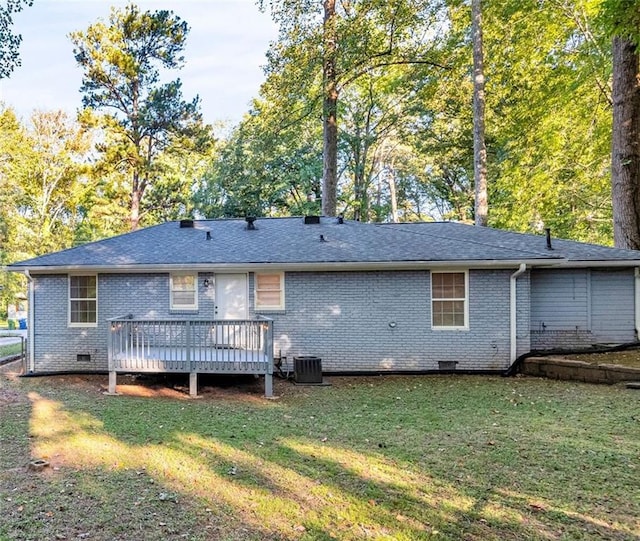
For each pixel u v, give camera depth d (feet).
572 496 13.04
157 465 15.60
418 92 67.51
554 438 18.10
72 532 11.20
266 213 88.12
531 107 55.62
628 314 35.32
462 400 25.44
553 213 61.21
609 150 51.31
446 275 34.32
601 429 19.15
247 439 18.53
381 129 88.17
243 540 10.84
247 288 35.19
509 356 33.65
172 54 85.71
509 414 22.07
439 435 18.88
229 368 27.71
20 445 17.63
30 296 35.60
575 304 35.65
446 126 77.92
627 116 36.40
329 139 55.26
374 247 35.88
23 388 29.53
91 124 84.64
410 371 34.19
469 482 14.06
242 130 74.69
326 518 11.87
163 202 96.43
